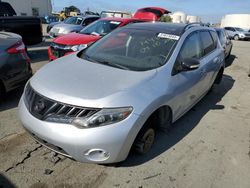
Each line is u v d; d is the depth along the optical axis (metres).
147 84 3.03
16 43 4.61
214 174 3.14
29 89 3.07
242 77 8.33
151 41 3.86
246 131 4.34
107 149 2.65
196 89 4.25
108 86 2.85
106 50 3.91
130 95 2.78
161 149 3.53
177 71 3.52
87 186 2.77
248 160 3.49
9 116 4.12
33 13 40.94
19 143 3.40
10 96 4.89
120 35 4.18
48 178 2.83
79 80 2.95
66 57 3.90
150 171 3.07
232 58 12.40
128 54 3.71
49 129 2.62
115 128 2.62
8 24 8.17
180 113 3.90
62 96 2.68
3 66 4.27
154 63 3.47
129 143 2.75
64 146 2.61
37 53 9.73
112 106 2.63
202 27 4.96
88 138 2.56
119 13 16.91
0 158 3.08
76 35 7.17
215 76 5.54
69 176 2.88
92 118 2.57
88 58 3.75
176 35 3.92
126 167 3.09
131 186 2.83
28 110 2.88
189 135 4.00
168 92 3.21
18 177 2.81
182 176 3.05
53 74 3.14
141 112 2.77
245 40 31.08
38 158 3.13
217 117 4.80
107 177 2.92
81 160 2.69
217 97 5.99
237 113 5.11
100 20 8.45
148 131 3.13
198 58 4.40
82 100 2.62
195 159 3.40
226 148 3.74
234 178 3.11
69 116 2.61
